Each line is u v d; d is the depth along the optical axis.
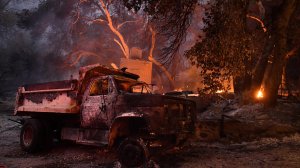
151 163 6.97
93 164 7.69
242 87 17.20
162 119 7.30
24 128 9.82
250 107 16.23
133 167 6.98
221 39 10.92
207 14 11.60
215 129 11.79
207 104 18.14
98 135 8.34
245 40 11.34
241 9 11.46
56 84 9.48
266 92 16.16
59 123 9.88
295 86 25.48
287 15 16.25
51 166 7.52
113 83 8.34
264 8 21.12
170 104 7.68
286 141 10.75
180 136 8.13
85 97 8.87
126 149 7.13
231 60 11.03
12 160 8.32
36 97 10.22
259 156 8.40
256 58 17.78
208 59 11.24
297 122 13.92
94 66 8.95
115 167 7.23
